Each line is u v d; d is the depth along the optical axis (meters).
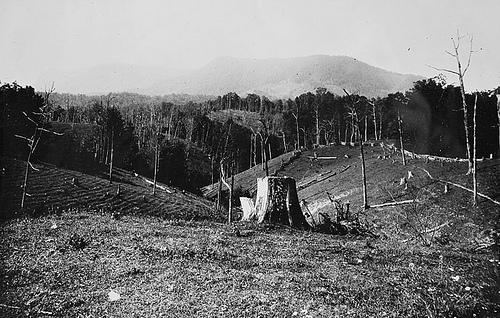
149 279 12.35
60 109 133.25
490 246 23.64
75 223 22.95
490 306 11.10
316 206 60.41
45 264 13.60
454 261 17.23
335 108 129.25
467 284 13.03
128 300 10.44
